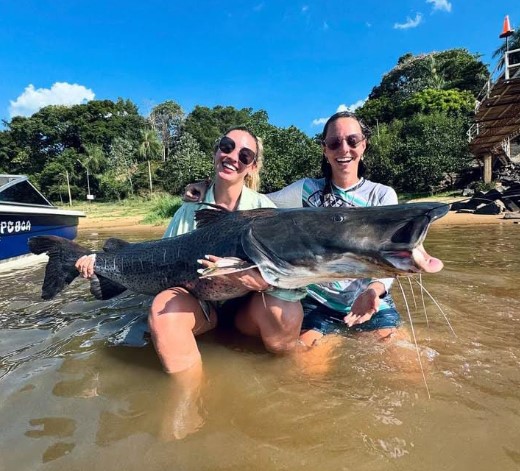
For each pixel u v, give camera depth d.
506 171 27.72
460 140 29.64
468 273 5.29
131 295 4.65
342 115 3.55
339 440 1.88
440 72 52.62
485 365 2.58
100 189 61.25
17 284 5.48
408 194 29.33
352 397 2.25
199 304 2.94
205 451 1.82
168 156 68.06
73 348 3.06
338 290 3.37
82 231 19.48
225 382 2.47
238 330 3.24
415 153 29.84
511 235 9.52
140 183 58.59
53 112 70.00
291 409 2.15
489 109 18.81
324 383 2.42
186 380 2.50
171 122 74.31
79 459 1.79
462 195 24.45
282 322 2.72
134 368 2.68
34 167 68.81
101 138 69.25
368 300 3.01
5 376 2.60
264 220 2.64
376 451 1.79
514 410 2.07
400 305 3.99
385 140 33.34
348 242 2.28
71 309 4.16
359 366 2.62
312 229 2.42
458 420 2.00
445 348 2.86
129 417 2.11
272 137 31.52
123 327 3.52
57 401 2.28
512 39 37.06
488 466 1.67
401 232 2.14
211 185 3.56
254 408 2.17
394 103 49.69
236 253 2.64
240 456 1.78
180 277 3.00
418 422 1.99
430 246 8.20
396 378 2.45
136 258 3.31
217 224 2.91
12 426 2.05
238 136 3.32
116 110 75.81
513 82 15.71
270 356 2.84
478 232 10.52
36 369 2.69
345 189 3.59
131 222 25.47
